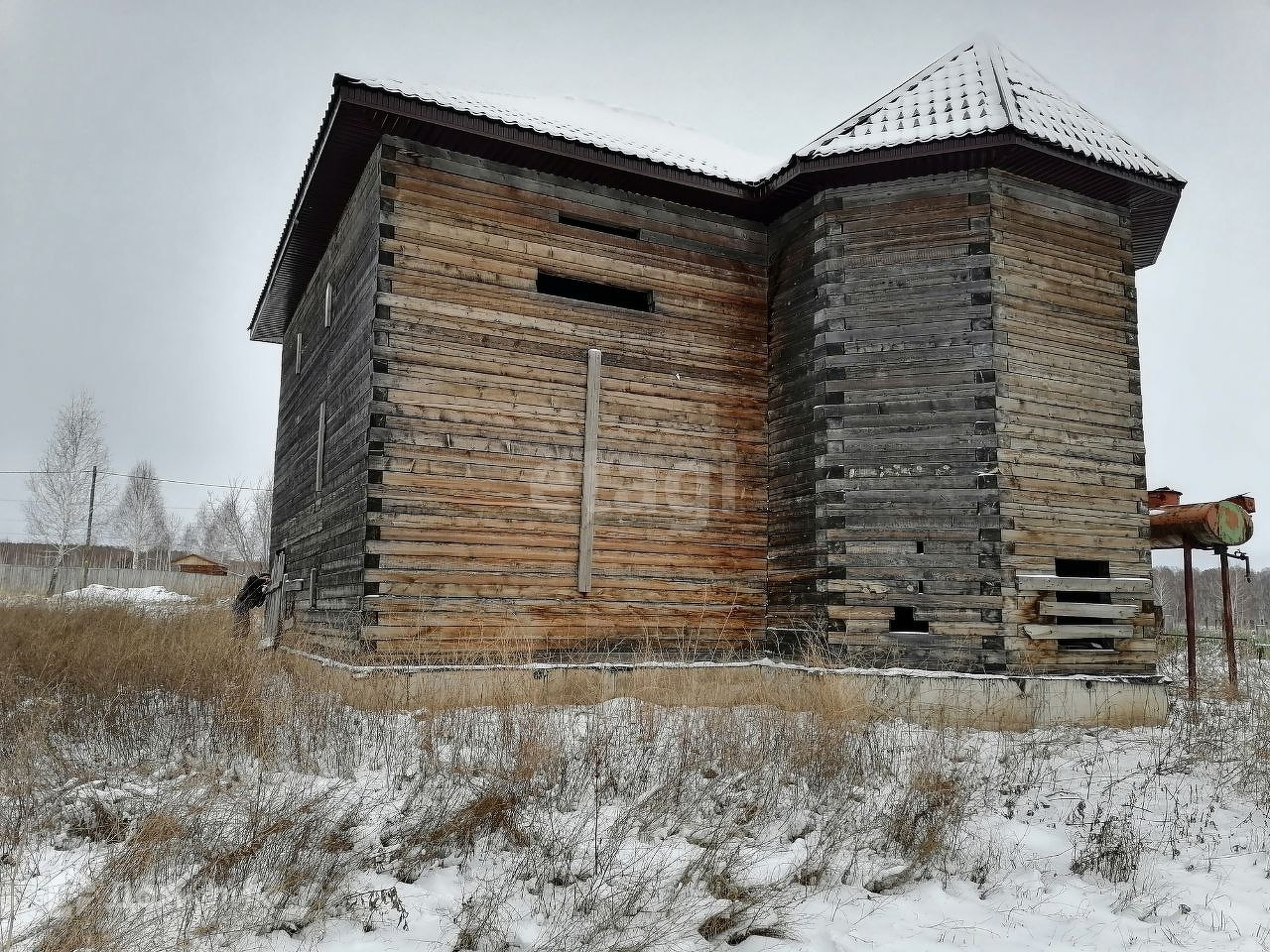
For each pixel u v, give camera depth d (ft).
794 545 40.19
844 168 38.75
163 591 104.22
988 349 37.37
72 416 134.62
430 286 36.68
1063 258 39.58
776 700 33.50
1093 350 39.58
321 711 27.48
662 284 41.47
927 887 19.49
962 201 38.65
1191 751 30.17
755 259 43.83
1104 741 33.09
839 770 25.26
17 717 26.37
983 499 36.58
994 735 32.78
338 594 38.63
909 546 37.24
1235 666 44.57
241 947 15.37
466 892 17.99
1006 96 38.88
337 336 43.88
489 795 21.06
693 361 41.60
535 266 38.86
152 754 25.00
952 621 36.32
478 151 37.96
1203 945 16.88
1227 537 44.45
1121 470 39.27
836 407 39.01
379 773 24.48
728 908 17.16
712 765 25.30
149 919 15.84
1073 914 18.22
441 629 35.09
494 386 37.35
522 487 37.35
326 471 43.78
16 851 18.45
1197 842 22.57
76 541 132.87
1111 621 37.96
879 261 39.42
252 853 18.19
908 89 42.83
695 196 41.83
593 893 17.67
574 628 37.55
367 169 39.34
